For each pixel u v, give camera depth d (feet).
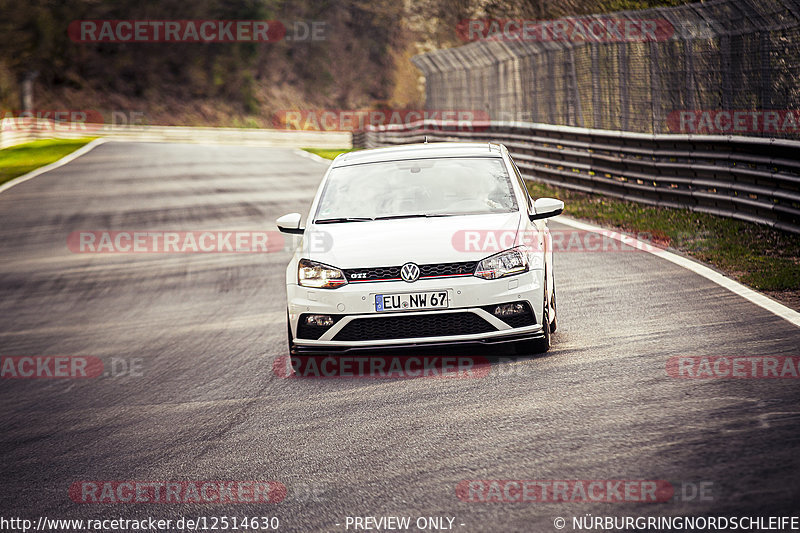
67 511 51.55
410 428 60.08
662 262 115.44
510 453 53.26
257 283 132.67
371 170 89.04
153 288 136.05
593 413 59.11
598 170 184.44
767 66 150.10
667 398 60.70
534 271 75.31
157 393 77.15
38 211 253.03
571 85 233.35
